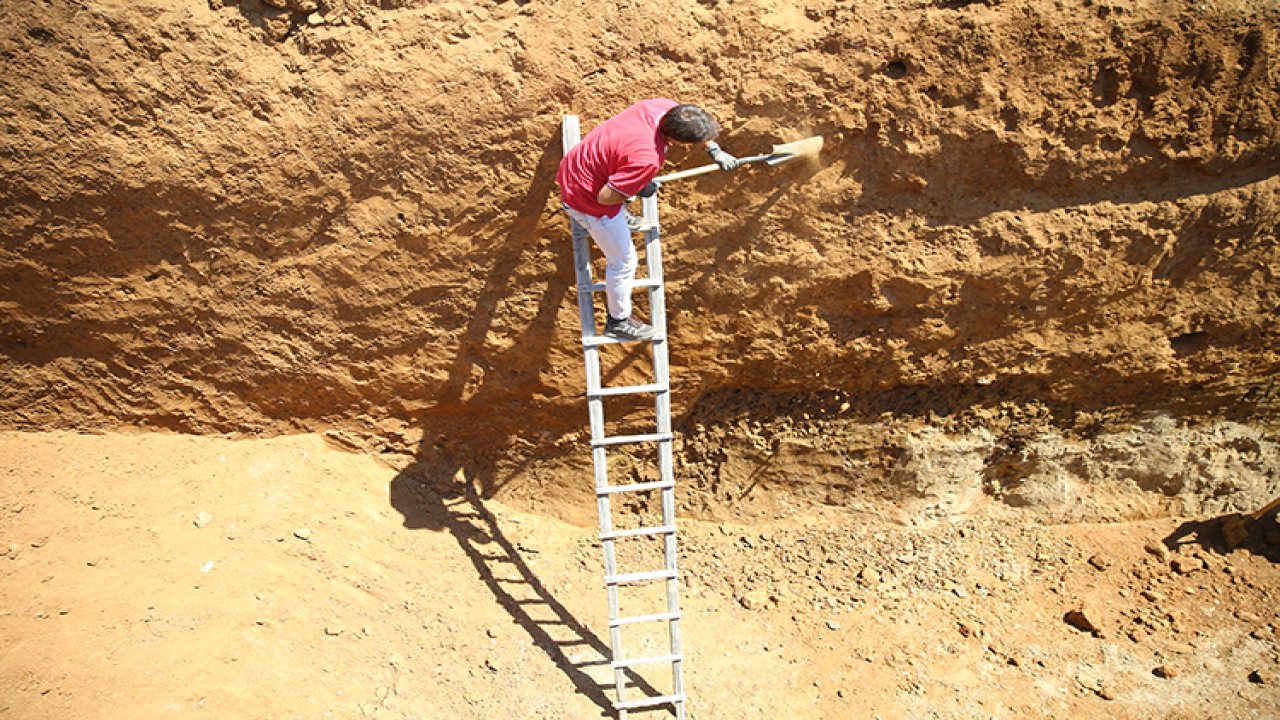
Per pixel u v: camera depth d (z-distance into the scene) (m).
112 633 4.75
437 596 5.43
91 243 5.14
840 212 5.11
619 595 5.77
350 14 4.73
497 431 5.88
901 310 5.41
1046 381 5.80
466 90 4.79
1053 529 6.32
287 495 5.59
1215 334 5.65
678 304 5.38
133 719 4.36
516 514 6.02
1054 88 4.81
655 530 4.96
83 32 4.68
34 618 4.77
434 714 4.82
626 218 4.70
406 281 5.29
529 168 4.94
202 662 4.69
